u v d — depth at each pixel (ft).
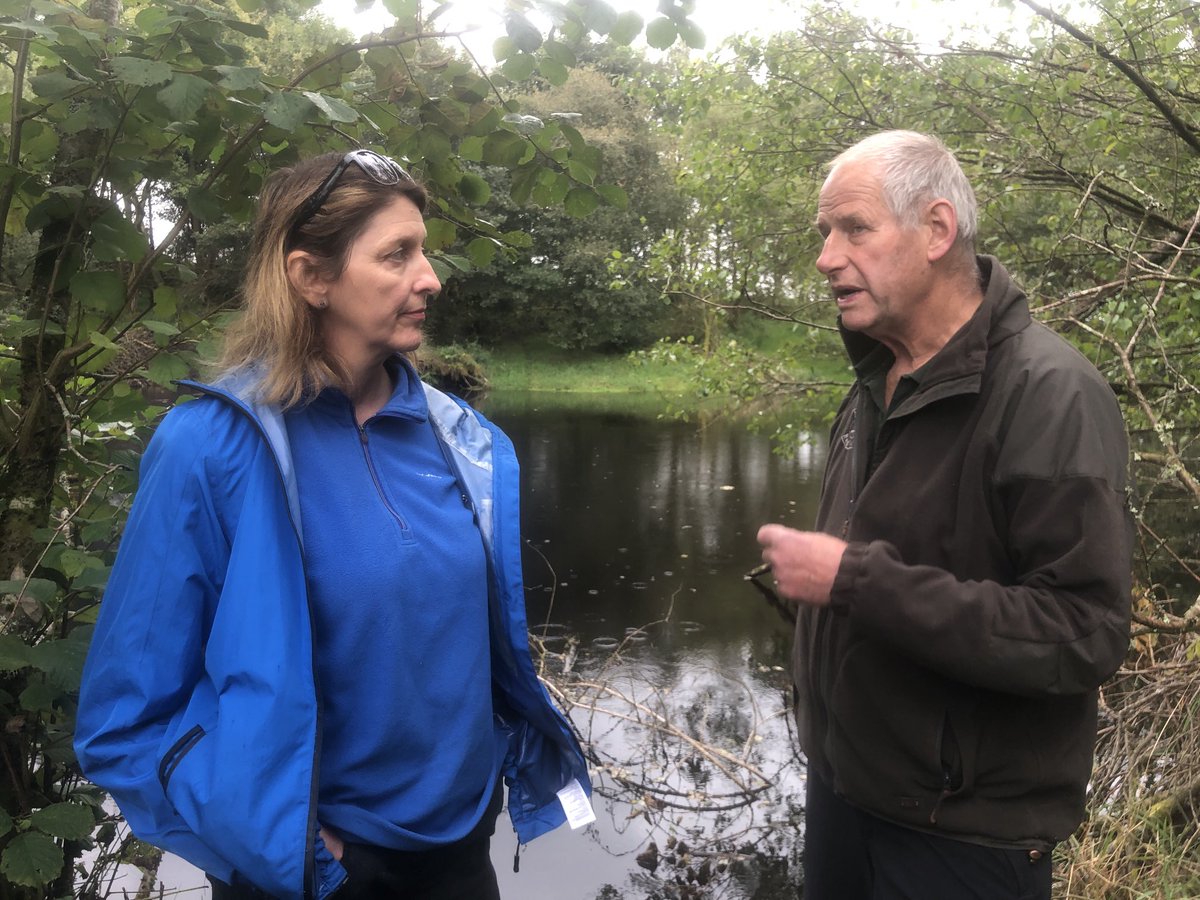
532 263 94.94
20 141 5.82
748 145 18.01
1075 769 4.91
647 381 84.17
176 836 4.25
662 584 21.75
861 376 5.63
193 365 6.21
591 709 14.01
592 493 33.45
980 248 16.30
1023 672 4.42
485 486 5.10
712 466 39.81
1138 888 8.19
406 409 4.86
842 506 5.75
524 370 93.20
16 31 5.20
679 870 10.39
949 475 4.93
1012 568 4.83
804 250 19.54
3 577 6.15
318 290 4.61
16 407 6.67
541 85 69.56
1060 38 14.66
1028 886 4.87
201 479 4.27
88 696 4.29
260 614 4.19
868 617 4.62
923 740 4.93
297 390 4.47
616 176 82.84
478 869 5.06
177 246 6.71
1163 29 13.24
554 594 20.97
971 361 4.86
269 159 6.89
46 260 5.85
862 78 16.49
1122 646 4.45
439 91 7.01
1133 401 12.67
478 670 4.86
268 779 4.04
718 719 14.33
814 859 5.88
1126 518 4.61
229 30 6.00
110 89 5.48
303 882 4.00
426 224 7.34
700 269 18.71
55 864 5.41
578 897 9.84
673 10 6.00
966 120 16.20
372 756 4.53
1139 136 14.32
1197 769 9.27
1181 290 12.02
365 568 4.48
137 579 4.24
